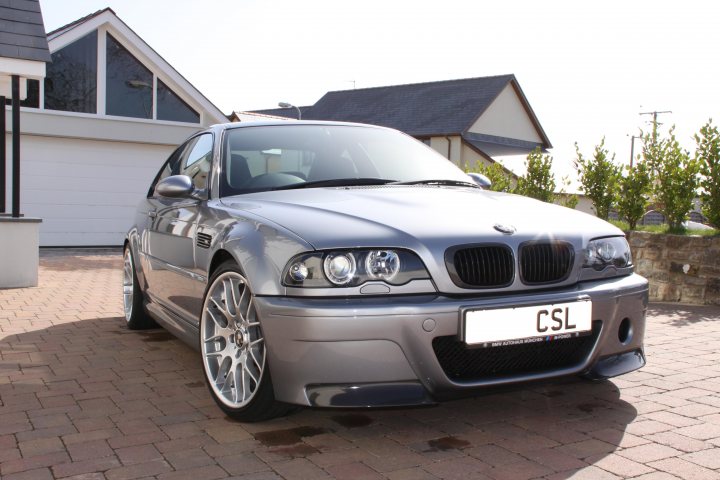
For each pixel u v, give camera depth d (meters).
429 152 4.36
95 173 13.84
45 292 7.36
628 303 3.03
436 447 2.72
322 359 2.56
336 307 2.55
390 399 2.56
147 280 4.65
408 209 2.98
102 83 14.25
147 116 14.80
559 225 3.06
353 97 34.47
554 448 2.70
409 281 2.64
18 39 7.77
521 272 2.81
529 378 2.75
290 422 3.03
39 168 13.32
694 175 7.00
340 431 2.91
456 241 2.73
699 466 2.51
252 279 2.78
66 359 4.24
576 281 2.96
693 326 5.19
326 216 2.87
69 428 2.96
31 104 13.59
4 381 3.73
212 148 3.95
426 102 30.38
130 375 3.86
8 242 7.68
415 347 2.57
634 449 2.68
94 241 13.88
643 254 6.93
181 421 3.05
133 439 2.82
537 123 31.09
